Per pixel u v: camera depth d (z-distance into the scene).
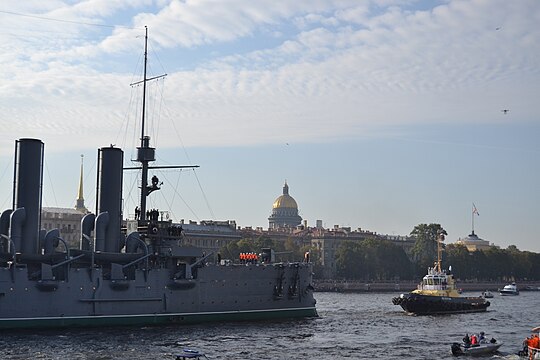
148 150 93.44
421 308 119.69
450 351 73.31
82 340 71.25
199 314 86.50
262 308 92.62
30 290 74.81
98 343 69.88
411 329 93.31
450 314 122.06
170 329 80.88
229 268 89.44
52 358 62.09
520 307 151.38
